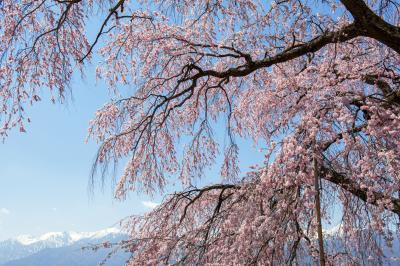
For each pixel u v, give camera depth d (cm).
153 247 698
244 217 584
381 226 493
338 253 546
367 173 427
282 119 535
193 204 845
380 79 609
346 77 532
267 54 835
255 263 529
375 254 535
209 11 781
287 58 686
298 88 570
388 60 681
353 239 543
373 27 572
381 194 462
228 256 555
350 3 571
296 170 475
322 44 652
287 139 466
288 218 508
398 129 430
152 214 816
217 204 812
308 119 462
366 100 480
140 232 796
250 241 525
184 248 665
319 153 454
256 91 811
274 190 505
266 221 504
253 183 574
